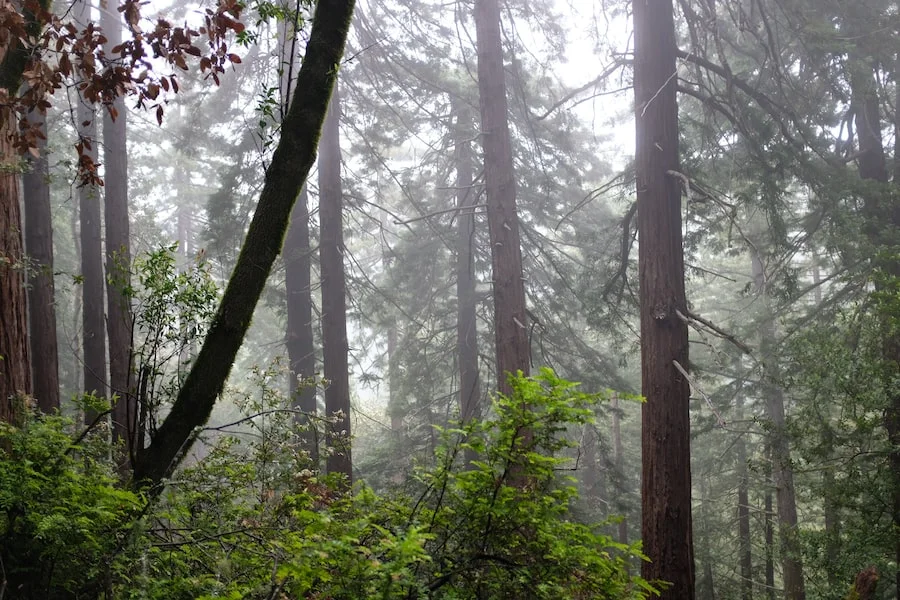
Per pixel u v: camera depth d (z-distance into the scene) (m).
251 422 4.61
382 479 20.95
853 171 14.32
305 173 3.99
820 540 12.40
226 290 3.94
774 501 24.33
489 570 2.96
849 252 14.21
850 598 9.27
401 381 22.22
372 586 2.62
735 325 19.69
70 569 3.39
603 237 19.52
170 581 3.29
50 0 4.78
